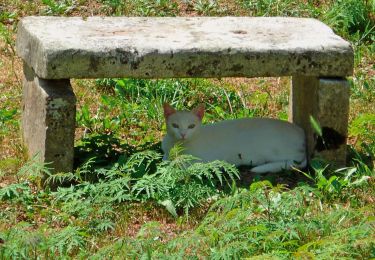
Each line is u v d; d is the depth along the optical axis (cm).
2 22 1402
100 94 1174
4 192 834
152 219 834
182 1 1471
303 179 931
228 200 771
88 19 998
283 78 1232
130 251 703
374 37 1347
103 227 790
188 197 834
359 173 920
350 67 910
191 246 750
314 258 671
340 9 1396
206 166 849
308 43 915
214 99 1167
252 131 955
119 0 1444
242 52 891
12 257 698
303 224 754
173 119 925
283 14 1423
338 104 914
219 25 991
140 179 863
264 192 837
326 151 927
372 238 692
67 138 880
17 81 1186
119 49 876
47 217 823
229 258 690
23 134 983
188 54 884
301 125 993
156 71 884
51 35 910
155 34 938
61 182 881
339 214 769
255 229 724
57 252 736
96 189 838
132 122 1086
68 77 872
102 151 962
